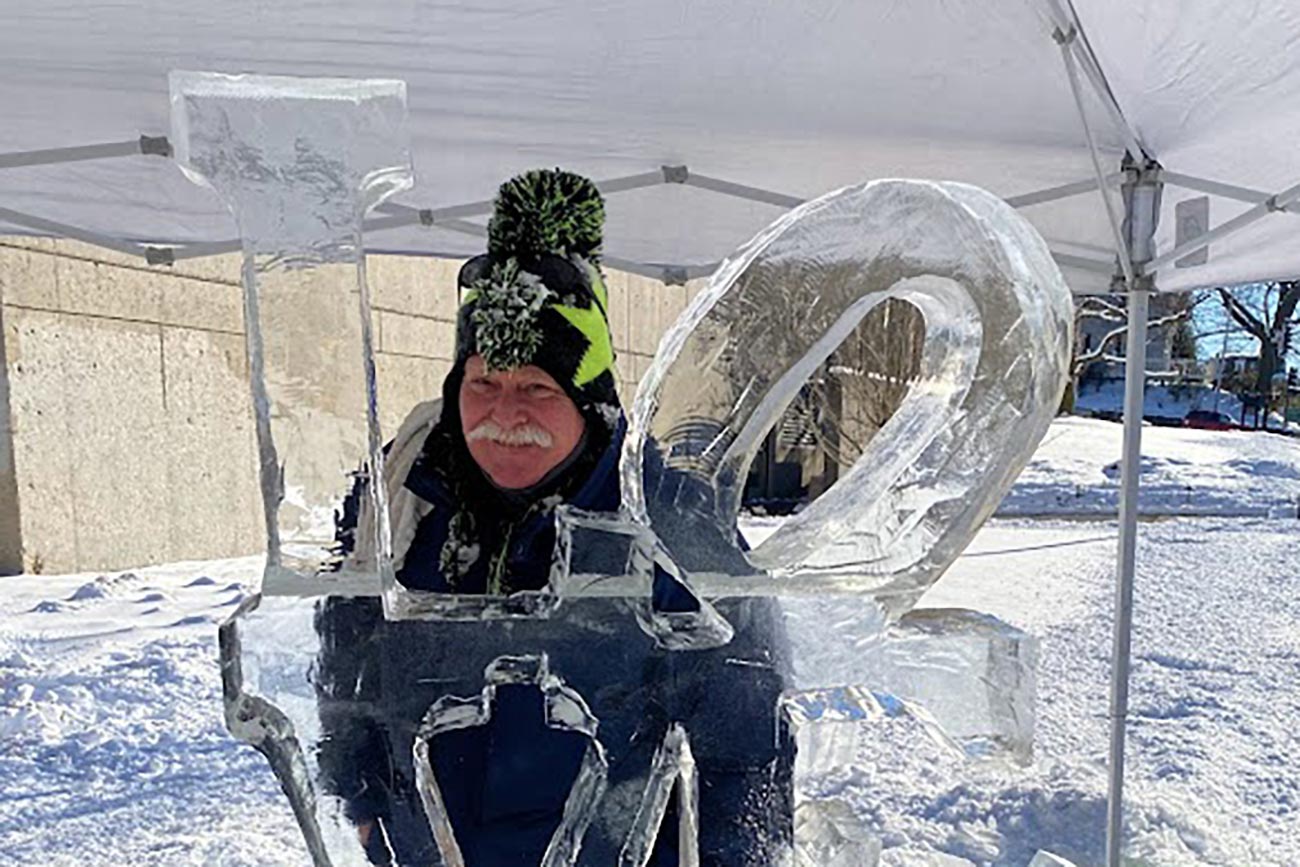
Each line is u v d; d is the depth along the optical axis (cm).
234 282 899
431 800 78
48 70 270
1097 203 321
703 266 412
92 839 354
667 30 259
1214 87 259
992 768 86
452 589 110
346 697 78
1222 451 1892
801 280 80
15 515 717
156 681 509
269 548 76
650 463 82
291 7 243
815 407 488
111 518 784
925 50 267
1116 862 305
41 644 563
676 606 81
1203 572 874
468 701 79
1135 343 306
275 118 71
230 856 344
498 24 255
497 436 105
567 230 110
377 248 388
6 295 705
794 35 260
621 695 80
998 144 319
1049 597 763
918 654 83
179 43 257
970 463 84
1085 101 286
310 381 75
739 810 81
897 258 80
